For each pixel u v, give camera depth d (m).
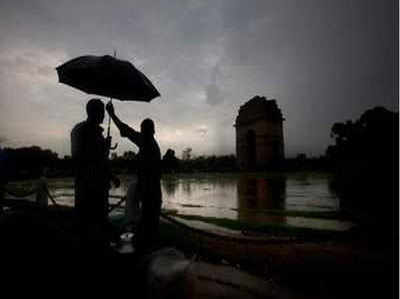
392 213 8.52
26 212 3.15
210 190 27.97
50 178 58.38
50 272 2.72
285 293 4.11
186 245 6.30
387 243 6.38
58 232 3.03
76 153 3.14
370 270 5.02
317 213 11.88
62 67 3.45
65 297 2.61
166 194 24.27
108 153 3.42
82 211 3.10
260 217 11.39
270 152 71.88
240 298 3.79
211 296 3.79
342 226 9.05
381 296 4.04
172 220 3.34
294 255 5.83
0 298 2.47
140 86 3.60
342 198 12.39
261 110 72.19
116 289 2.73
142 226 3.28
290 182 36.03
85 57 3.50
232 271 4.92
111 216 4.75
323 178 42.69
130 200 3.69
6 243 2.74
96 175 3.18
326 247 6.38
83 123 3.23
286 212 12.48
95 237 3.02
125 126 3.42
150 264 2.76
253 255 5.83
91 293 2.68
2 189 5.61
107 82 3.62
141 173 3.38
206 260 5.49
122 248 3.10
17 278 2.61
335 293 4.12
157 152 3.51
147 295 2.59
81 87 3.83
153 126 3.58
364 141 11.24
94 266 2.87
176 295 2.49
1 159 5.61
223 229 9.00
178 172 94.19
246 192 24.34
